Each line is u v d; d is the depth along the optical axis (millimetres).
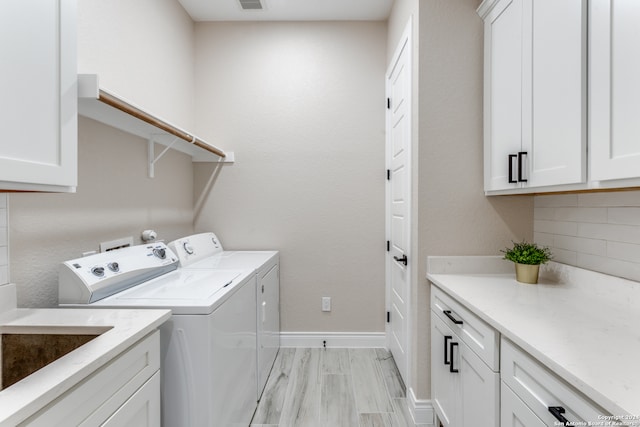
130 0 1865
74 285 1273
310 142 2695
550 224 1641
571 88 1090
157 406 1104
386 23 2666
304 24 2684
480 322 1164
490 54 1635
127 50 1844
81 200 1509
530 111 1316
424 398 1753
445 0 1723
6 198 1157
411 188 1893
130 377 958
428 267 1742
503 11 1513
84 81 1099
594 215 1383
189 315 1247
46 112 917
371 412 1877
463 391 1323
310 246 2709
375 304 2711
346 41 2676
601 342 866
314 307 2719
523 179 1361
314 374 2289
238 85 2703
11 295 1142
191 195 2684
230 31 2699
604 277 1295
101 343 870
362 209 2693
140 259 1637
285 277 2713
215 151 2359
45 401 646
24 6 843
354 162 2689
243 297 1690
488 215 1747
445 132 1737
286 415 1850
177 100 2432
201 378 1245
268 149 2703
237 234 2723
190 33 2635
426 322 1758
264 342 2137
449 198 1744
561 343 858
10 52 805
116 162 1751
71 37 1006
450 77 1729
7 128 799
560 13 1139
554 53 1172
